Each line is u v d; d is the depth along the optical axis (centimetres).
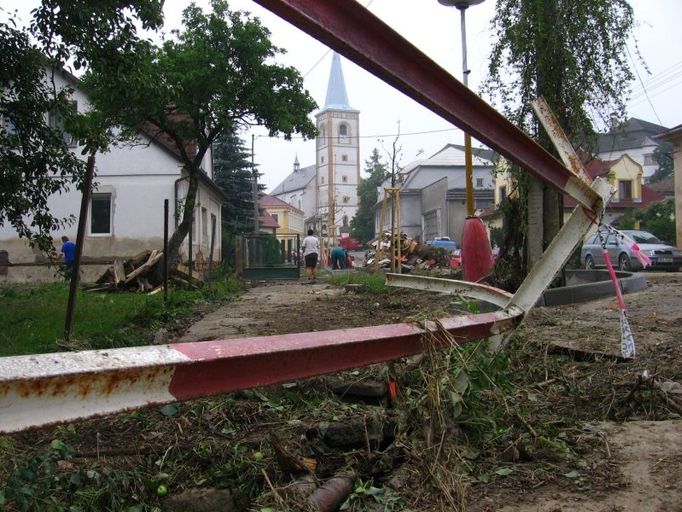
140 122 1594
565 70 942
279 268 2361
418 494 259
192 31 1581
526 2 950
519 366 459
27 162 860
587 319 686
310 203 11925
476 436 313
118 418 363
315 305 1069
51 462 279
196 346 166
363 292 1309
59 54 805
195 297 1205
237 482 289
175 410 357
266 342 185
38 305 1120
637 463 281
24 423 130
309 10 183
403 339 245
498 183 4156
